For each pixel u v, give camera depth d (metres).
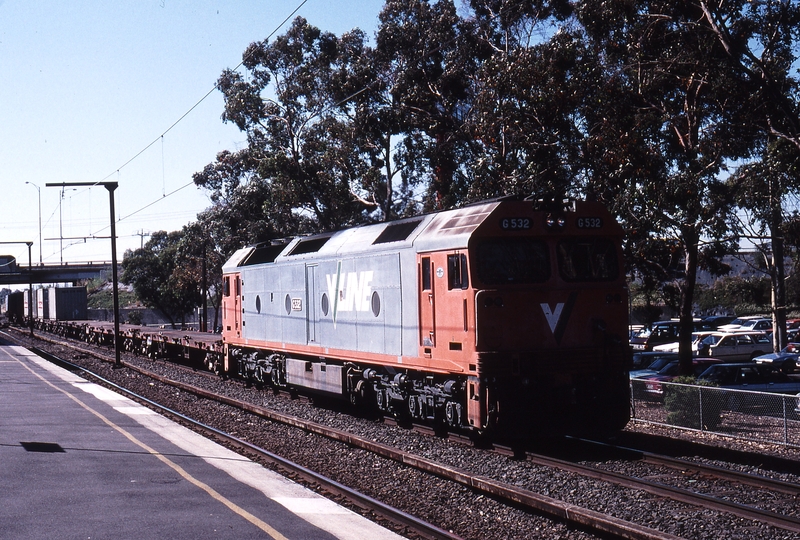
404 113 34.97
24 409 17.89
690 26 19.19
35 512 8.82
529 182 22.89
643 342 45.06
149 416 17.00
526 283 13.02
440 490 10.62
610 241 13.75
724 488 10.34
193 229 55.84
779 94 18.05
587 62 21.94
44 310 68.81
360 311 16.30
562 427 13.11
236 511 8.91
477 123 28.28
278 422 16.91
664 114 20.80
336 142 40.72
